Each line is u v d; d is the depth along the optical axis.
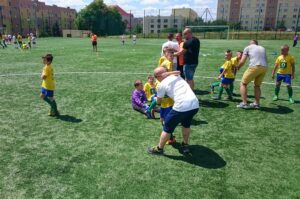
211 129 6.07
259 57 7.05
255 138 5.62
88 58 19.86
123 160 4.67
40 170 4.33
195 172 4.33
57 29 97.94
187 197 3.71
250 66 7.14
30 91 9.48
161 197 3.70
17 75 12.67
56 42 44.97
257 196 3.76
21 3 91.94
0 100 8.29
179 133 5.87
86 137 5.59
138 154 4.89
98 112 7.18
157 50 28.16
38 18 98.69
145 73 13.35
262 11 109.19
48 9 104.62
